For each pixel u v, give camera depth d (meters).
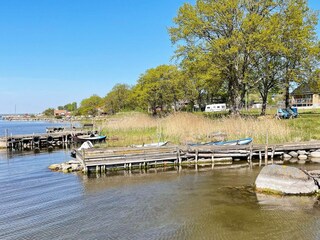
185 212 13.95
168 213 13.88
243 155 25.50
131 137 36.94
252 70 43.00
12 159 31.41
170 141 31.05
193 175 21.16
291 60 44.00
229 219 12.95
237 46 37.59
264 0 40.19
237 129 31.66
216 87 45.88
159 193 17.06
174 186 18.44
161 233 11.80
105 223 12.91
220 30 40.72
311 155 26.94
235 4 38.38
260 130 31.19
